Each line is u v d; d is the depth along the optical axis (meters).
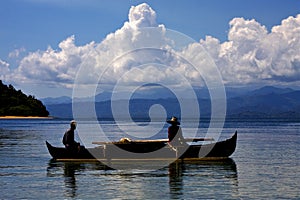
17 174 22.97
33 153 33.66
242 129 82.44
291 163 27.12
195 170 24.14
